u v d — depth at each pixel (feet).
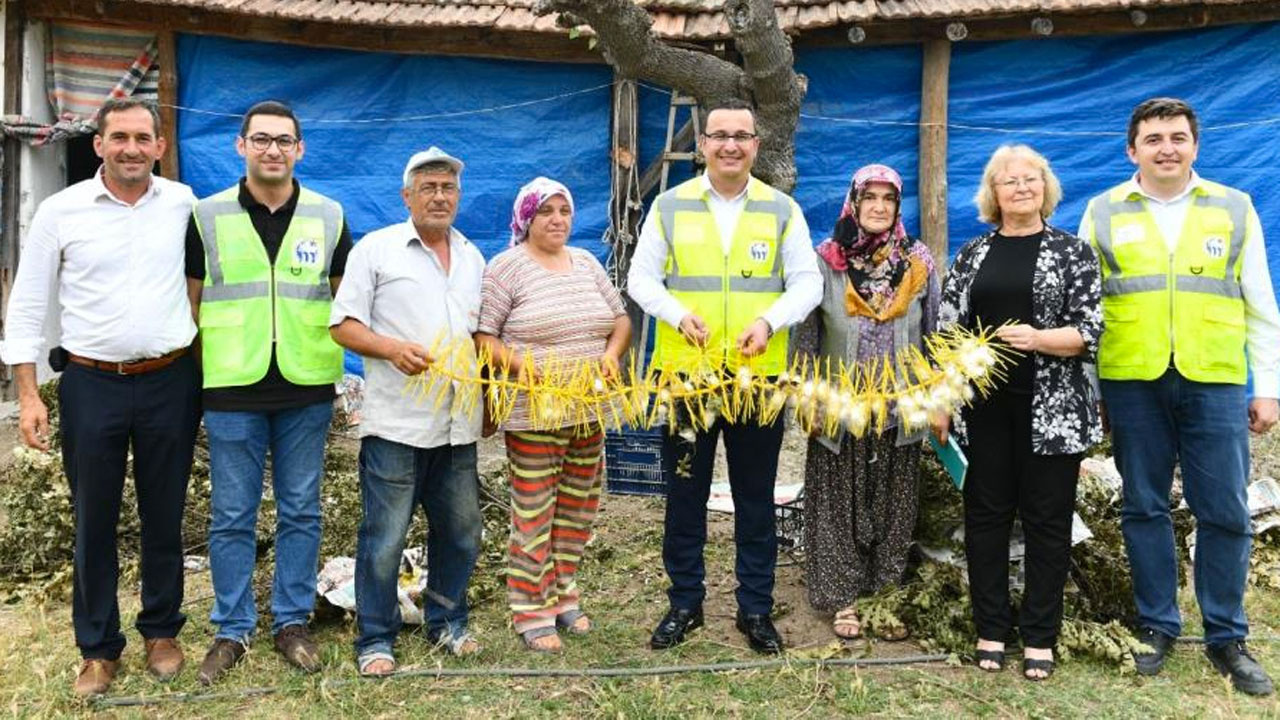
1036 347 10.49
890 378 11.67
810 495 12.58
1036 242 10.94
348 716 10.35
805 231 11.70
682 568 12.05
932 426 11.78
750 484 11.78
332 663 11.41
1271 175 23.16
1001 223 11.41
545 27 22.89
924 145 23.95
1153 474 11.35
